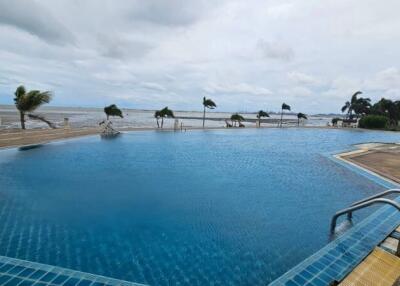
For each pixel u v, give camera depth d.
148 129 24.42
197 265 3.55
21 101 16.70
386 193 4.18
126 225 4.75
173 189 7.06
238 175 8.79
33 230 4.44
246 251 3.95
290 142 19.42
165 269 3.44
